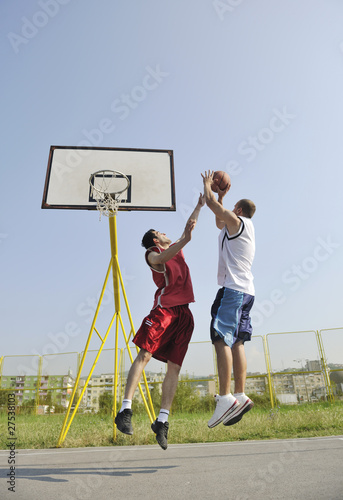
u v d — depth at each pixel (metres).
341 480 1.74
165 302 2.62
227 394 2.51
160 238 2.90
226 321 2.59
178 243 2.57
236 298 2.63
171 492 1.70
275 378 10.42
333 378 10.29
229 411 2.48
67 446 4.18
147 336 2.50
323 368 10.38
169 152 7.02
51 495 1.69
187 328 2.71
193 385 10.61
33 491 1.76
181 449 3.35
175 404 10.08
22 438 4.60
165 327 2.55
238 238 2.75
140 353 2.49
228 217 2.73
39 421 7.85
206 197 2.71
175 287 2.71
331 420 4.99
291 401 10.12
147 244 2.85
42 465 2.56
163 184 6.68
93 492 1.74
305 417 5.23
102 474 2.17
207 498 1.57
